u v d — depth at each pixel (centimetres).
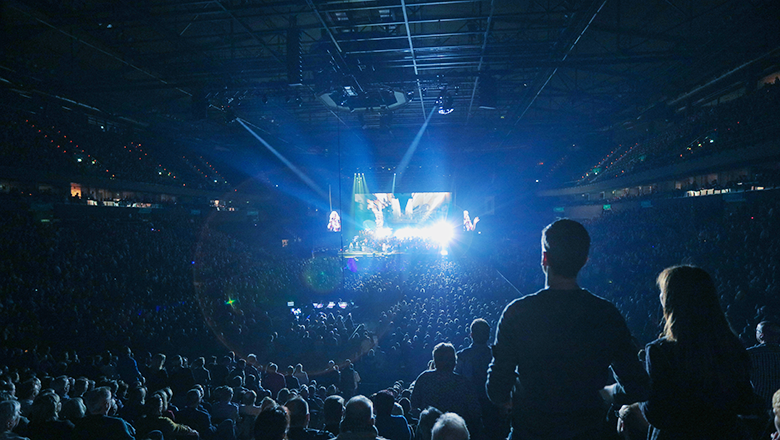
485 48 2791
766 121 2838
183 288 2750
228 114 3131
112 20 2286
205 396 922
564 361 233
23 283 2070
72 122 4028
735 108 3331
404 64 3008
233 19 2617
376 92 2978
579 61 2594
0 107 3388
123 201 4066
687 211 3145
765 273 1794
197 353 1727
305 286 3419
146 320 1967
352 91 2792
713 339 249
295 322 2008
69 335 1672
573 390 231
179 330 1797
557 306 240
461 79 3284
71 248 2828
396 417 494
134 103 4269
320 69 2644
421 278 3275
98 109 4103
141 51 3017
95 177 3894
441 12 2608
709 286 261
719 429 245
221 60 2914
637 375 236
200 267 3388
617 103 4066
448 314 1977
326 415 495
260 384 1044
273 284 3080
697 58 2650
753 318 1468
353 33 2519
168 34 2770
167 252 3497
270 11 2514
